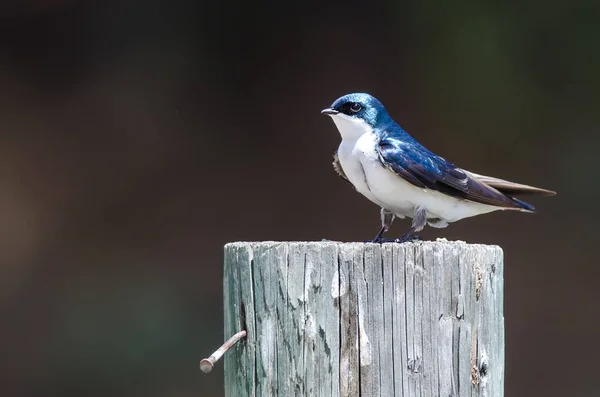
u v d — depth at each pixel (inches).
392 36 624.4
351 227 592.4
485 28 596.4
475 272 174.1
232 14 632.4
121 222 604.7
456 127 608.1
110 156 621.6
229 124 629.9
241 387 177.5
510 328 552.1
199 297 569.0
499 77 598.2
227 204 610.5
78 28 638.5
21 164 615.5
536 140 597.0
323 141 623.2
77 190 611.2
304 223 602.2
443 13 606.9
